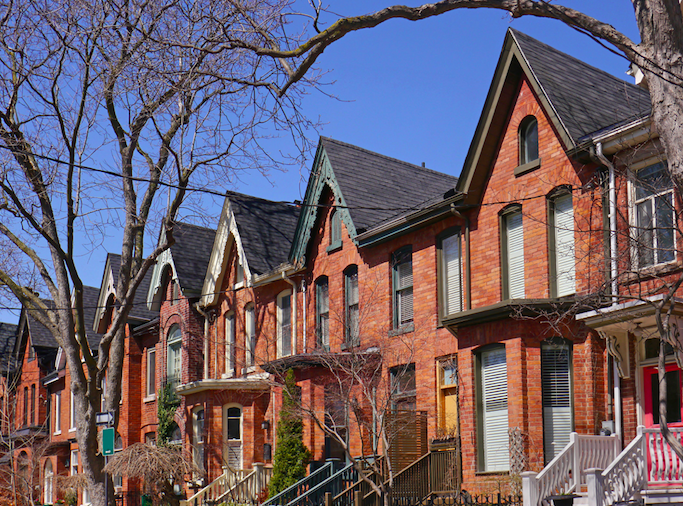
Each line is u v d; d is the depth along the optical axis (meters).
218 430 28.12
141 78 20.78
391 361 22.81
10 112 22.23
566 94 19.19
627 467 14.83
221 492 26.81
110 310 37.94
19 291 24.53
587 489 14.47
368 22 11.27
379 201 25.77
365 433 22.56
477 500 17.08
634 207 16.92
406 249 23.66
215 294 31.22
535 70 19.30
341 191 25.23
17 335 49.16
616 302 15.02
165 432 32.25
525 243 19.59
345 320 24.94
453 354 21.16
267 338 25.98
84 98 21.55
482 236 20.83
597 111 19.27
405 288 23.48
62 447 42.28
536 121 19.84
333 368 21.84
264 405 28.45
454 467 19.33
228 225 30.75
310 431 24.70
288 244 30.53
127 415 35.72
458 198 21.00
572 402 17.91
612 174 17.16
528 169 19.64
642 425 15.48
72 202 22.11
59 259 23.81
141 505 30.97
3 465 39.12
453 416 21.11
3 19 21.36
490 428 18.86
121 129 24.05
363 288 24.56
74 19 20.70
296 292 27.44
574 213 18.25
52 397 45.28
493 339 18.69
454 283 21.92
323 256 26.45
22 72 21.77
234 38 12.37
